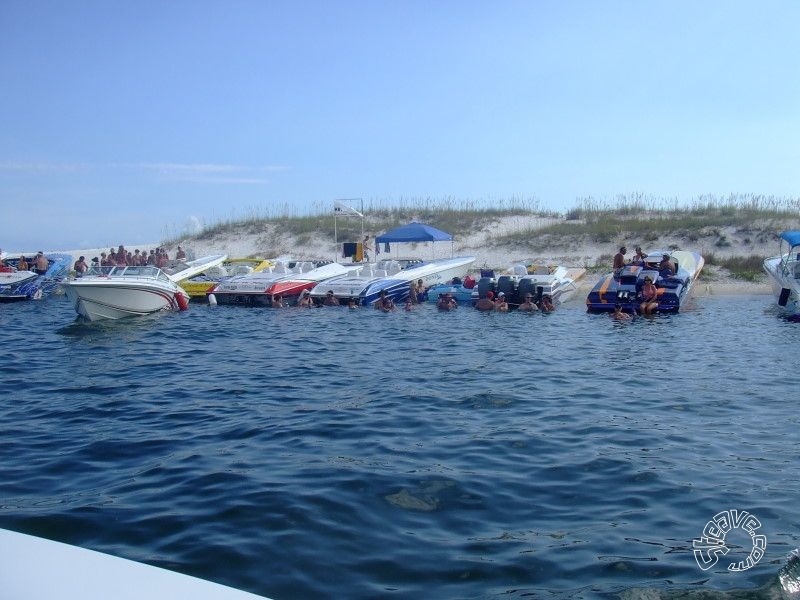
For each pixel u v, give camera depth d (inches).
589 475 275.0
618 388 438.9
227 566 198.7
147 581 96.9
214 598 93.9
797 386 437.1
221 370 518.6
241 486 261.3
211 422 362.6
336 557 204.7
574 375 481.7
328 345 637.9
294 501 245.6
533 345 622.5
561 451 307.0
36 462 298.7
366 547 211.3
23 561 99.4
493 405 394.3
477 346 619.5
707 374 480.4
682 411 379.6
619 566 198.8
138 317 875.4
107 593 92.4
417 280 1039.6
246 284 990.4
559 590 185.6
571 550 209.5
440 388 441.1
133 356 590.2
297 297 1021.8
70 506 244.5
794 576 191.0
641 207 1619.1
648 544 213.3
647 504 245.1
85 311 831.7
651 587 186.4
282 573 194.9
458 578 192.5
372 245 1622.8
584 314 856.3
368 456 299.9
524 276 944.9
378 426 349.4
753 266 1130.7
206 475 274.8
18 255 1401.3
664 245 1304.1
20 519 232.2
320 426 349.7
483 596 182.4
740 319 775.1
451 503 246.7
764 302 923.4
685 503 245.3
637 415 371.6
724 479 268.8
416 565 199.9
